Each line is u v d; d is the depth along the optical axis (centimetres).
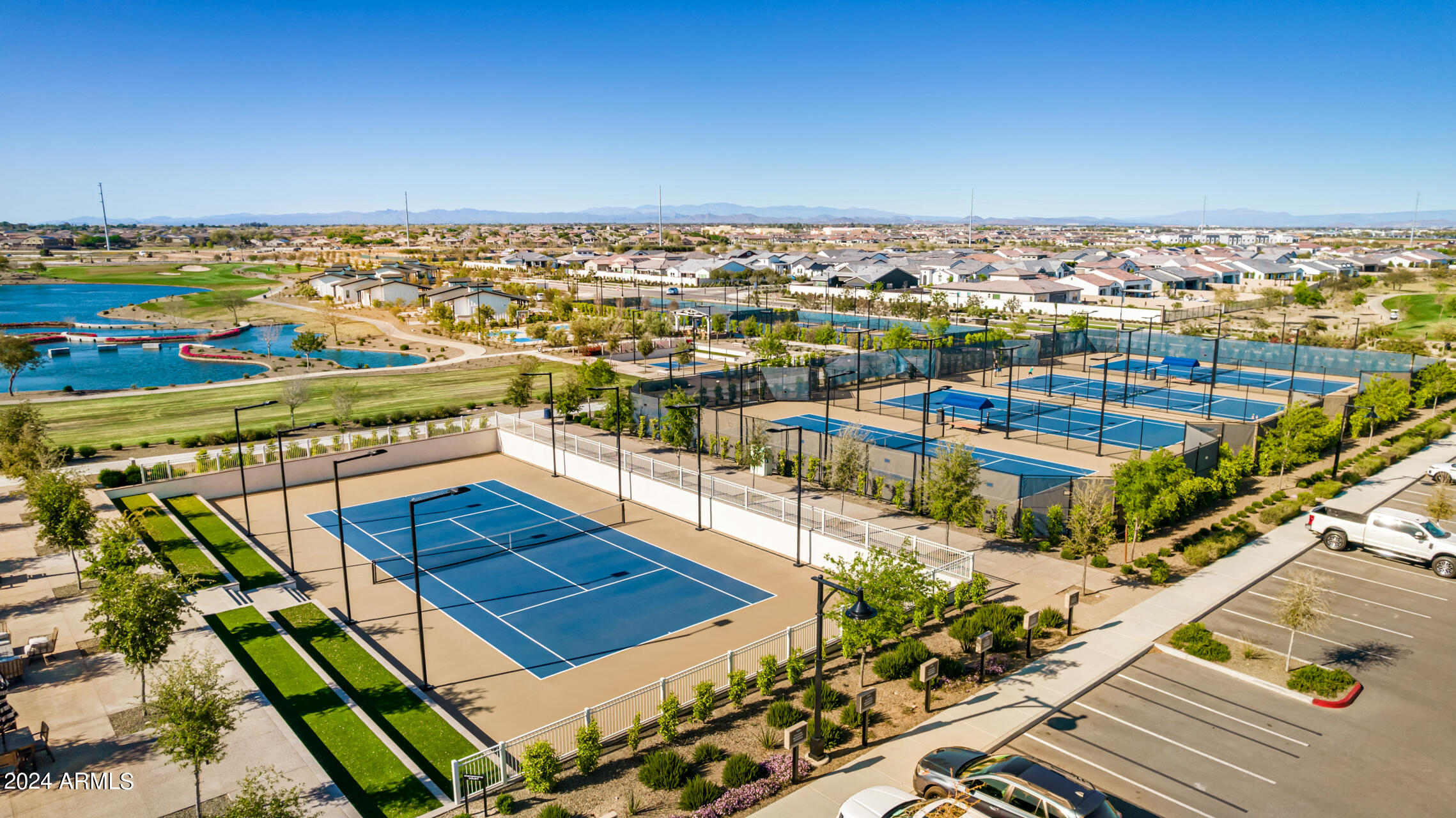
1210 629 2788
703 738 2227
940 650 2675
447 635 2981
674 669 2702
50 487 3173
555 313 12719
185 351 9862
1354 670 2514
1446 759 2077
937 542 3594
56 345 10706
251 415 6378
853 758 2081
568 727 2303
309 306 15012
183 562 3534
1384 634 2747
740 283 17088
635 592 3338
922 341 8088
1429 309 11894
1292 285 16125
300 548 3847
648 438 5469
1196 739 2162
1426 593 3066
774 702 2409
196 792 1947
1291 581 2739
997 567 3331
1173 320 11588
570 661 2772
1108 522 3331
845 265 16875
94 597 2333
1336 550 3503
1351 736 2172
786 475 4628
